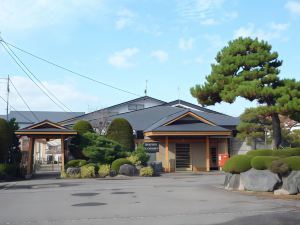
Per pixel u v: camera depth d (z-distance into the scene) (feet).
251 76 65.67
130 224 34.78
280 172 56.29
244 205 45.75
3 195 58.54
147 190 62.69
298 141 125.59
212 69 69.82
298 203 47.42
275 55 66.85
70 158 112.68
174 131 114.11
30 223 35.94
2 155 96.17
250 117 114.01
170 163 120.06
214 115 144.15
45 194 58.90
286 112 62.44
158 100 177.06
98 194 57.72
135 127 129.70
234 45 68.80
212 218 37.52
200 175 101.55
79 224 35.06
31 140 103.30
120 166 99.40
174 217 38.14
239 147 129.39
